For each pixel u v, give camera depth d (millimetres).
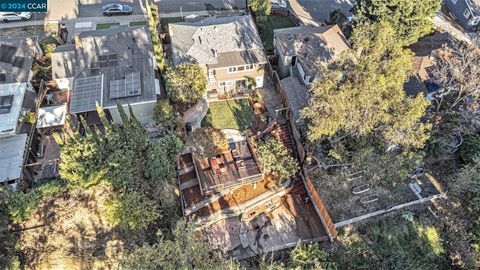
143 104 38500
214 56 43031
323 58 42938
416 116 29688
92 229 30234
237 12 58594
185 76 39875
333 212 34375
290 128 41125
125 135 33781
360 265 32469
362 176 36406
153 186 33406
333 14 53625
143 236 31172
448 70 42312
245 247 33500
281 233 34594
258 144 38625
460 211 35531
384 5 46281
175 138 36094
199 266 25172
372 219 34250
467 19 57906
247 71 43969
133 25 54656
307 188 37000
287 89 42531
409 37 48500
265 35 53406
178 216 33375
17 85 39312
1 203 28188
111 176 30688
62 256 28703
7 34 52094
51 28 53625
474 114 37750
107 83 39781
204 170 35938
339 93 30125
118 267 25344
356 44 34250
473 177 35125
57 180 32750
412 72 40156
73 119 38844
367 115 31062
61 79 41812
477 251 33062
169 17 56906
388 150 34531
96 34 44969
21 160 33938
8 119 36125
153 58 43219
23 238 28641
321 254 31375
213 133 38875
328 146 37344
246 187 36531
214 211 34406
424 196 35938
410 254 33188
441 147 37594
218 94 44906
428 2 46375
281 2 60688
